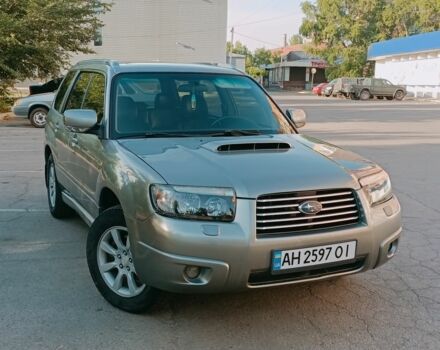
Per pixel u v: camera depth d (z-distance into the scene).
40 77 21.64
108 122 4.39
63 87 6.26
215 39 44.12
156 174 3.45
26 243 5.33
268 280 3.38
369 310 3.97
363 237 3.53
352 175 3.65
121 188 3.66
